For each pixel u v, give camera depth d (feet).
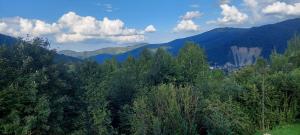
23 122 146.41
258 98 192.24
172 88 185.06
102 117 172.96
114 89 214.07
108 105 204.03
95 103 179.11
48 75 164.25
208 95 196.54
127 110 197.67
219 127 169.99
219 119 171.22
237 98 195.11
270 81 200.23
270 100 196.03
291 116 198.29
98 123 172.04
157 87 197.06
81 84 186.39
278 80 199.21
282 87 197.57
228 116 180.24
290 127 191.93
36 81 155.63
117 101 212.84
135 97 209.36
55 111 160.86
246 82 208.03
